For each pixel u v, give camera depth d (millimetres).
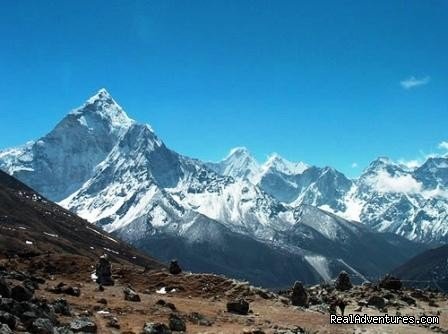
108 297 73312
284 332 58219
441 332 72438
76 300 66625
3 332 40438
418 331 71500
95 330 49594
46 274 96438
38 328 44156
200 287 94438
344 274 110438
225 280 96812
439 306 96125
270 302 87312
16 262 101938
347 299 96438
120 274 99688
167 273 101562
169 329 53250
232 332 57000
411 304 96125
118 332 50969
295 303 88938
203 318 64625
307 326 67375
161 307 67625
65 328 47125
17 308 46281
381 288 105250
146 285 96188
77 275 97500
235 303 73875
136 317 60156
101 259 95750
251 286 94000
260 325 63906
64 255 105375
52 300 58688
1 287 49500
